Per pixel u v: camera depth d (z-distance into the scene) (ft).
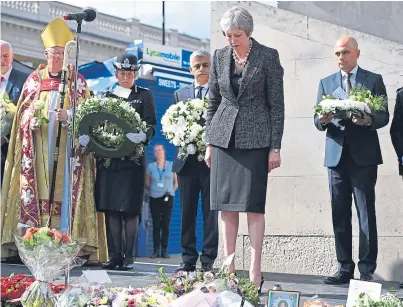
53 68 28.66
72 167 22.75
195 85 25.66
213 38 27.37
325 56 26.17
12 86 30.66
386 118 22.21
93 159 28.32
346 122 22.94
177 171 24.86
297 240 26.48
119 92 27.63
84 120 26.58
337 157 23.07
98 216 28.48
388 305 14.61
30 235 15.14
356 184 23.00
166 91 45.62
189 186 24.85
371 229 22.99
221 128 19.61
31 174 28.17
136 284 22.57
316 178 26.25
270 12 26.99
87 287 15.76
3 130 28.71
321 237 26.14
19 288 16.56
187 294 14.74
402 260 25.03
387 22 27.09
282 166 26.68
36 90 28.68
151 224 43.83
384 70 25.36
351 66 23.17
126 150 26.45
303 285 23.00
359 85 22.90
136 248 43.24
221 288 15.02
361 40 25.71
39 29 89.35
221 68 19.94
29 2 88.63
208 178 24.66
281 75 19.77
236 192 19.39
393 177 25.14
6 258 28.76
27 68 37.09
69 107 28.35
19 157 28.53
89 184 28.14
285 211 26.63
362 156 22.80
